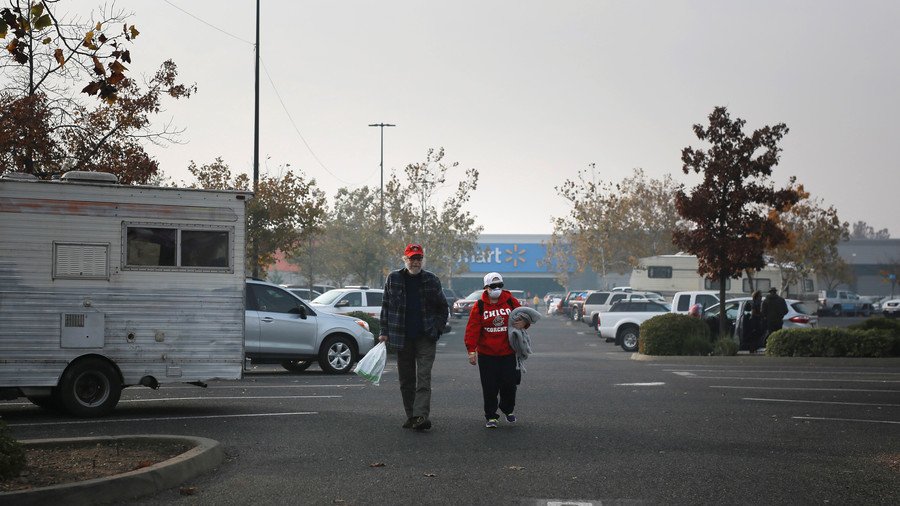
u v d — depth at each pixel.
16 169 22.08
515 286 121.44
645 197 79.88
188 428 11.76
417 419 11.50
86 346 13.12
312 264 72.00
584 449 10.25
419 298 11.59
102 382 13.21
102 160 24.14
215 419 12.59
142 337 13.39
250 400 15.00
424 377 11.53
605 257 76.50
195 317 13.61
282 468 9.12
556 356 27.97
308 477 8.69
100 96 9.27
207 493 8.02
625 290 56.44
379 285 70.62
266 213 35.91
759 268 29.14
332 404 14.38
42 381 12.95
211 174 39.16
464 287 117.94
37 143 21.91
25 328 12.95
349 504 7.62
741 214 29.23
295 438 10.95
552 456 9.80
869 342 24.91
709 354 26.64
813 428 12.09
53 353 13.02
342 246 70.38
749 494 8.07
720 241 28.73
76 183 13.22
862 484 8.54
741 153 29.03
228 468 9.13
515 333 11.80
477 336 11.79
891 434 11.62
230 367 13.70
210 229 13.72
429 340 11.58
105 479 7.71
